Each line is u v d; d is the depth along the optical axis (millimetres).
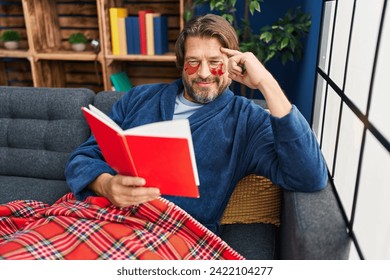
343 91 1151
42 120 1646
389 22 781
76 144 1594
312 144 952
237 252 1065
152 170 830
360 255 836
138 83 2840
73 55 2434
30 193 1492
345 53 1189
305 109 2322
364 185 886
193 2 2449
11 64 2873
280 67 2615
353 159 1005
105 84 2465
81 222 957
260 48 2205
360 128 954
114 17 2363
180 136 739
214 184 1125
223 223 1212
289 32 2113
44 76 2617
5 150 1665
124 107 1319
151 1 2574
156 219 1015
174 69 2768
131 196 897
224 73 1134
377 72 833
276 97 962
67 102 1603
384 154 758
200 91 1155
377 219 788
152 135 751
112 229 947
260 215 1210
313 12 2191
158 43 2377
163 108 1219
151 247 947
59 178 1632
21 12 2695
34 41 2467
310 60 2238
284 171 977
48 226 942
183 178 818
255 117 1150
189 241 1014
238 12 2557
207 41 1098
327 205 903
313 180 945
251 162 1114
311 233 821
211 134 1140
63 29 2705
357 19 1059
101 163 1109
